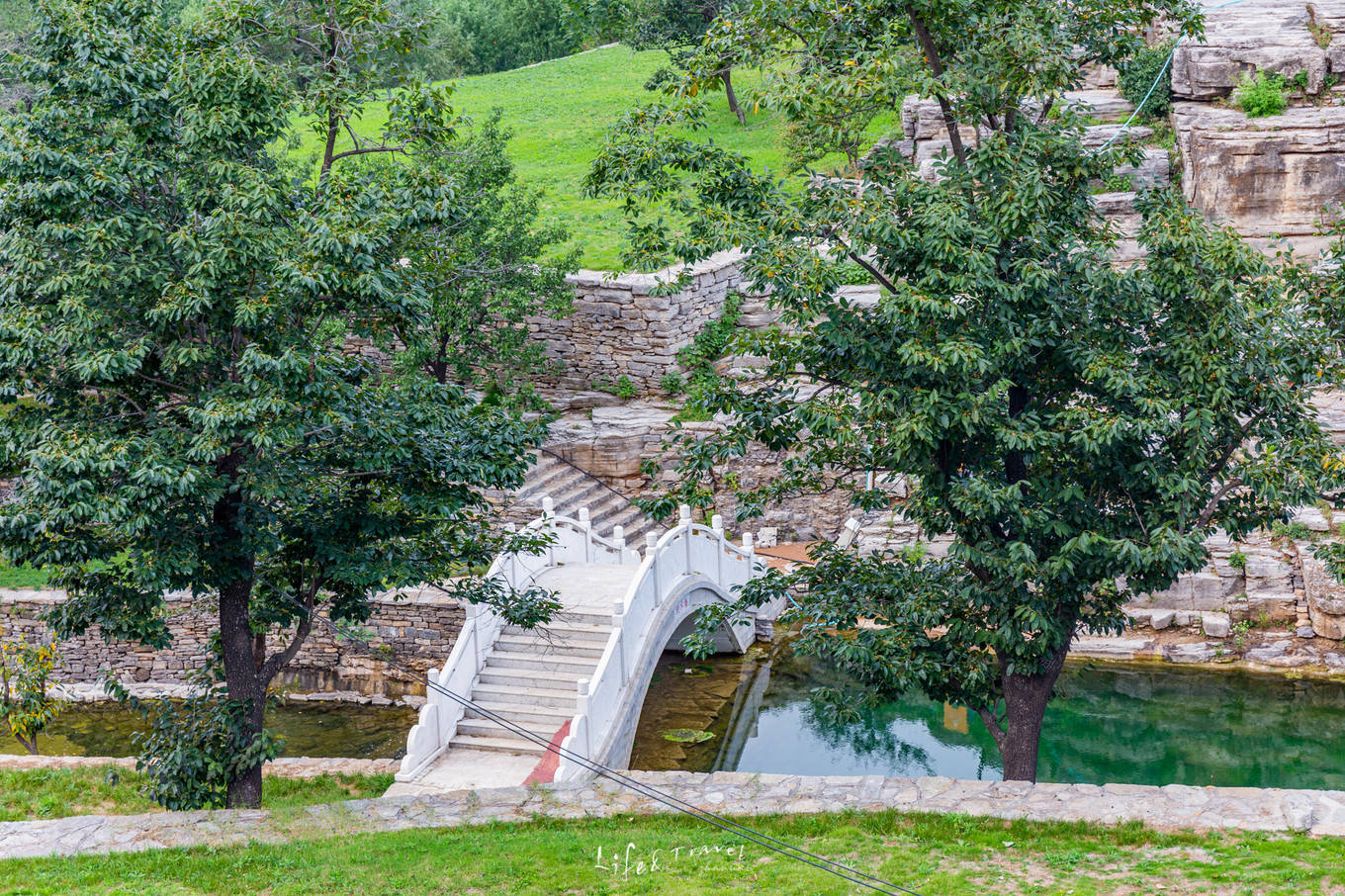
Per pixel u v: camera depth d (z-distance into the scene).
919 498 15.96
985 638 14.80
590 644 22.55
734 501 31.77
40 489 13.45
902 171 15.04
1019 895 11.48
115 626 15.50
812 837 13.42
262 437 13.56
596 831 13.96
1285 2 35.19
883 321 14.80
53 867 13.12
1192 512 14.80
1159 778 21.38
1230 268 14.24
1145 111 34.59
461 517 17.67
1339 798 13.20
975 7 15.05
